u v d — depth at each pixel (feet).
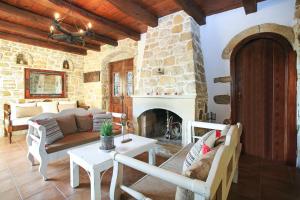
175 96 10.36
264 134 10.03
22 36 14.28
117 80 18.44
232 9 10.56
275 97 9.66
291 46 8.96
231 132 4.74
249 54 10.35
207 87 11.66
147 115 12.90
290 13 8.97
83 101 20.29
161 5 9.99
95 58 18.80
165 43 11.25
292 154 9.03
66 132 9.84
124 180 7.62
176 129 12.14
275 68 9.61
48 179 7.61
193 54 10.09
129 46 15.51
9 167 8.75
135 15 10.00
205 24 11.54
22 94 15.66
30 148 8.52
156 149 11.31
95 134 10.00
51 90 17.62
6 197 6.35
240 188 6.99
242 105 10.67
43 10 10.21
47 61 17.24
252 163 9.29
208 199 2.72
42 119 8.81
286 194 6.59
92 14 10.69
